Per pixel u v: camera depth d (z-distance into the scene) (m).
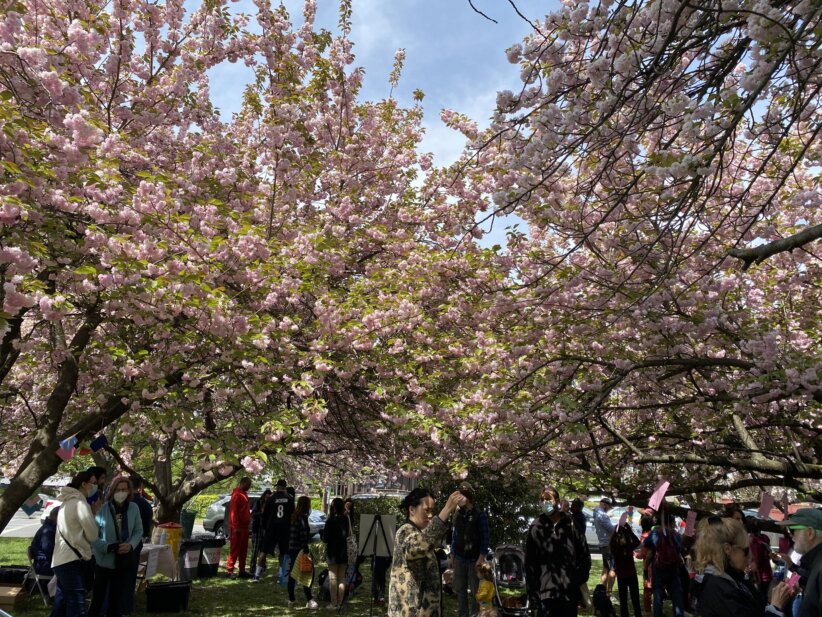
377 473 15.18
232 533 11.66
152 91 8.03
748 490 13.26
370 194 10.59
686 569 7.93
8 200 4.42
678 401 7.52
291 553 9.38
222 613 8.23
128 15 7.66
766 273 8.43
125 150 6.84
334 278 9.98
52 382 11.04
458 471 7.71
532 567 5.99
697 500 9.88
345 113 10.44
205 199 8.50
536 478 9.87
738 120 3.36
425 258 8.83
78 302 6.75
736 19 3.66
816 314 8.45
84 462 17.72
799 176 8.69
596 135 4.20
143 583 8.88
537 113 4.18
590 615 8.81
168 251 6.40
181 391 7.16
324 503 27.09
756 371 6.66
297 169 8.31
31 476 6.93
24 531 21.28
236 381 7.35
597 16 4.05
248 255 7.22
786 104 4.79
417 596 4.27
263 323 7.32
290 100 8.63
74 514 5.59
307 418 7.04
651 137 6.69
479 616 6.87
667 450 9.39
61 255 6.03
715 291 7.55
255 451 6.62
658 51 3.70
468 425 7.77
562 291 7.58
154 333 6.72
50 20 6.62
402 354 8.53
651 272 7.30
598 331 7.58
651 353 7.93
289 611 8.63
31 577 8.31
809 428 7.53
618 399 9.25
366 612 8.70
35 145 5.36
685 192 3.86
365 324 8.01
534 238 9.75
